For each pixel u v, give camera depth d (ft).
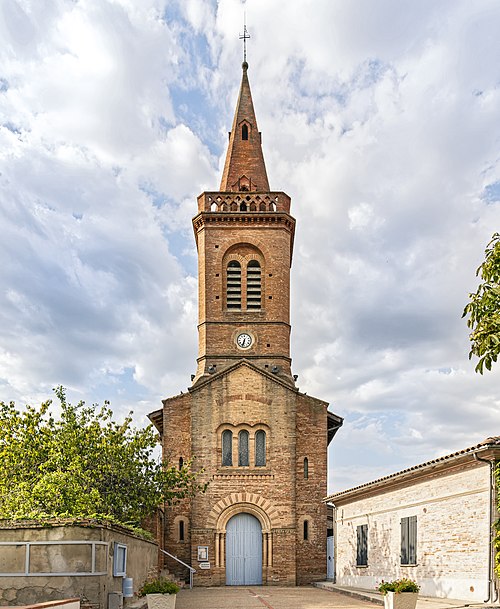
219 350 151.33
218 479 139.44
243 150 169.17
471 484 78.48
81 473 103.81
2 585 66.85
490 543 73.82
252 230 156.87
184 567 136.87
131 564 84.89
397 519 98.94
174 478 120.67
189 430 144.66
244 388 143.43
